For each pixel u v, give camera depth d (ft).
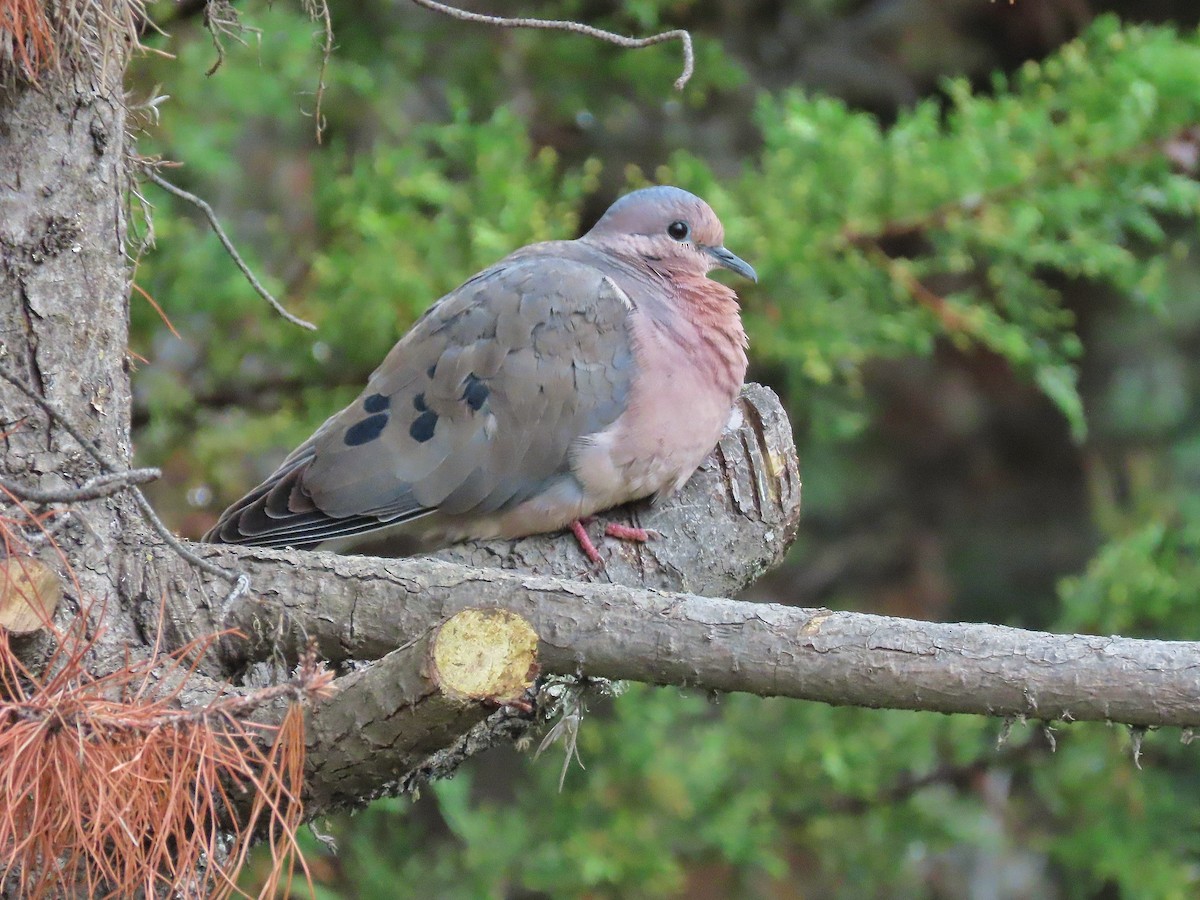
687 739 43.27
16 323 18.99
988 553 56.18
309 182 42.98
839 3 53.62
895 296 40.68
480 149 38.78
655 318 26.86
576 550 26.27
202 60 38.11
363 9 41.45
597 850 38.93
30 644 17.26
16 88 18.79
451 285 37.47
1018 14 53.67
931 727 42.52
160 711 15.83
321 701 16.58
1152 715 17.65
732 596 26.86
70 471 19.25
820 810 43.27
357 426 26.22
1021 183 38.63
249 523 25.85
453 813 39.63
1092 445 55.98
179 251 37.93
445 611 19.20
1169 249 52.85
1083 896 46.85
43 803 16.07
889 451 57.21
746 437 27.22
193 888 16.29
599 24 43.45
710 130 50.78
